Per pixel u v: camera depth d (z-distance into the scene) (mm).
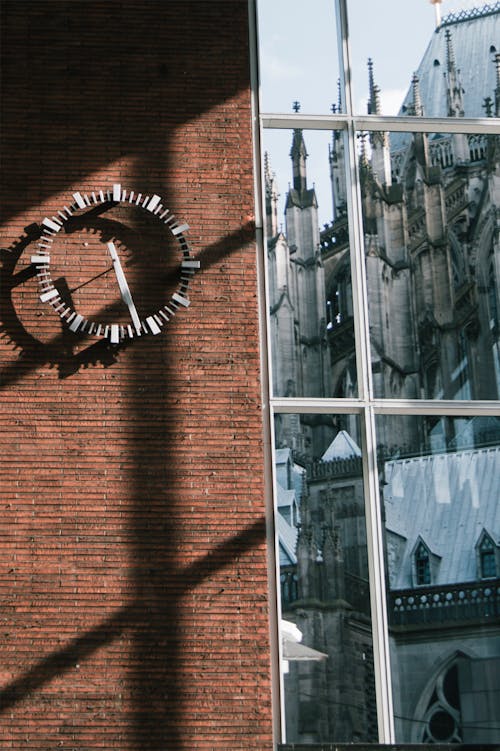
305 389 14797
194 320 14266
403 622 14094
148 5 15344
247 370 14172
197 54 15234
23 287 14203
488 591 14211
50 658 13008
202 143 14922
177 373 14062
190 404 13977
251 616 13320
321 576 14141
